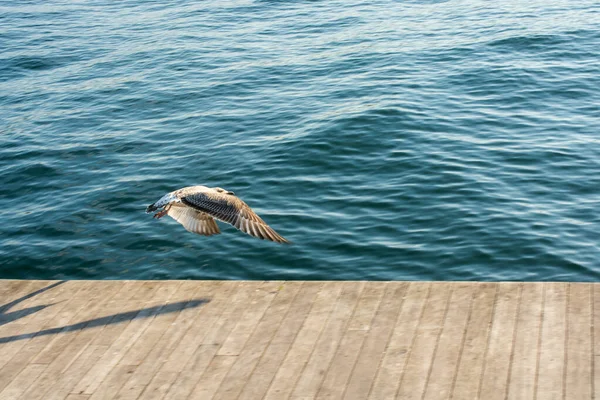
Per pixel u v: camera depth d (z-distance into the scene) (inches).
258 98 961.5
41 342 428.8
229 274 581.0
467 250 591.8
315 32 1272.1
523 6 1357.0
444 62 1053.8
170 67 1123.9
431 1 1457.9
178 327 431.2
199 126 882.8
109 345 420.8
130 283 483.5
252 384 376.8
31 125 928.3
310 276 572.1
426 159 752.3
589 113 859.4
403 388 364.5
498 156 754.2
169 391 377.7
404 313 425.1
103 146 847.7
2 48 1298.0
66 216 690.2
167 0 1656.0
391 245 605.0
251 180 735.7
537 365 373.4
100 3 1673.2
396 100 904.9
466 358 382.9
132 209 696.4
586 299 422.3
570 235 605.3
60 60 1210.0
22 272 605.0
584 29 1170.0
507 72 995.9
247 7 1507.1
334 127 832.3
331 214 660.1
